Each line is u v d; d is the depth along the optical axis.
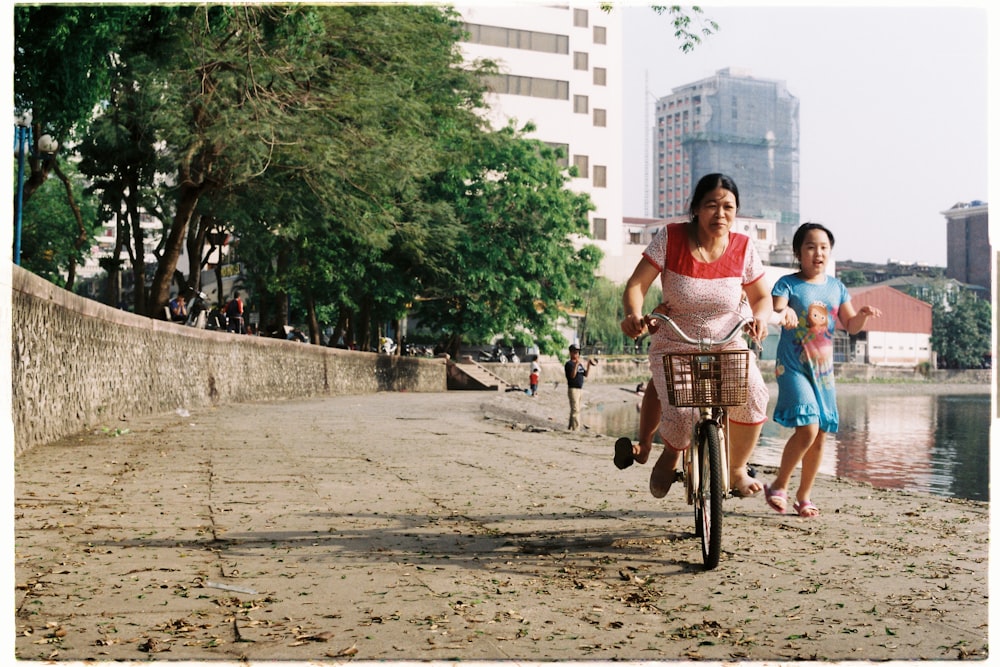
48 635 3.35
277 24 15.48
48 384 10.36
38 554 4.70
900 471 16.44
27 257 46.59
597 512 6.33
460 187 44.81
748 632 3.48
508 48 68.56
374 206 25.33
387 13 22.48
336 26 20.78
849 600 3.94
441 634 3.41
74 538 5.12
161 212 33.12
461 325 47.06
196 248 27.62
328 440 12.30
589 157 70.81
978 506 6.57
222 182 22.30
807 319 5.90
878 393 71.06
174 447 10.60
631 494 7.25
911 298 92.00
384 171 23.42
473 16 67.31
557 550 5.00
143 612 3.66
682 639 3.39
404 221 36.38
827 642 3.36
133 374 15.16
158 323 16.86
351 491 7.34
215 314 28.86
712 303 4.86
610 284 67.44
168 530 5.44
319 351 31.73
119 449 10.07
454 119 31.56
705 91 167.38
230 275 49.00
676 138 173.12
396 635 3.39
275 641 3.31
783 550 4.98
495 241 45.81
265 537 5.28
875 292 89.31
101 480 7.56
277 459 9.70
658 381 5.00
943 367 94.56
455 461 9.84
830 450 21.03
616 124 71.50
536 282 46.72
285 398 28.08
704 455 4.73
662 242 4.91
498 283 44.97
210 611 3.69
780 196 170.62
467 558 4.76
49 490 6.89
